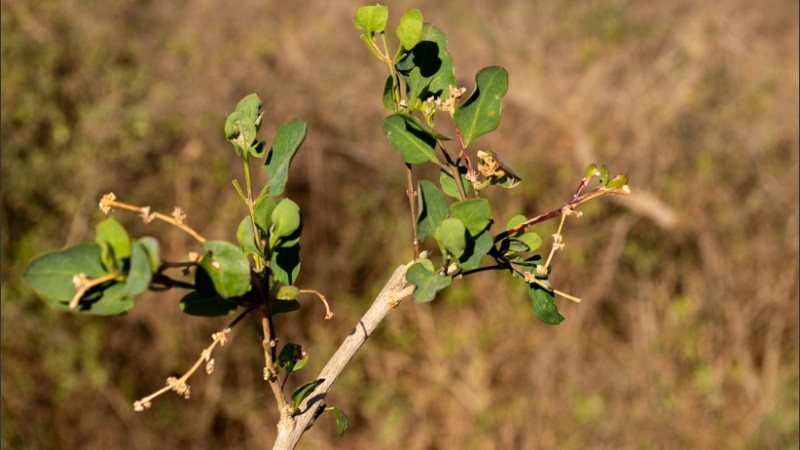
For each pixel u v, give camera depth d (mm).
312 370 6734
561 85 7160
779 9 7992
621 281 7078
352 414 6887
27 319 6121
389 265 7129
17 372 6133
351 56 7246
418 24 1280
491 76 1272
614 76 7316
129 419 6332
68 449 6234
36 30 6418
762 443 6664
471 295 7027
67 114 6504
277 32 7133
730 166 7109
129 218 6387
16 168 6223
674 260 7141
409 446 6766
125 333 6348
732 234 7090
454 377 6902
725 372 6887
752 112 7312
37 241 6328
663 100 7160
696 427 6695
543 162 7012
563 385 6742
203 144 6613
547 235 6914
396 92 1314
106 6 6719
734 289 7004
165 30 6906
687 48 7434
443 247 1152
